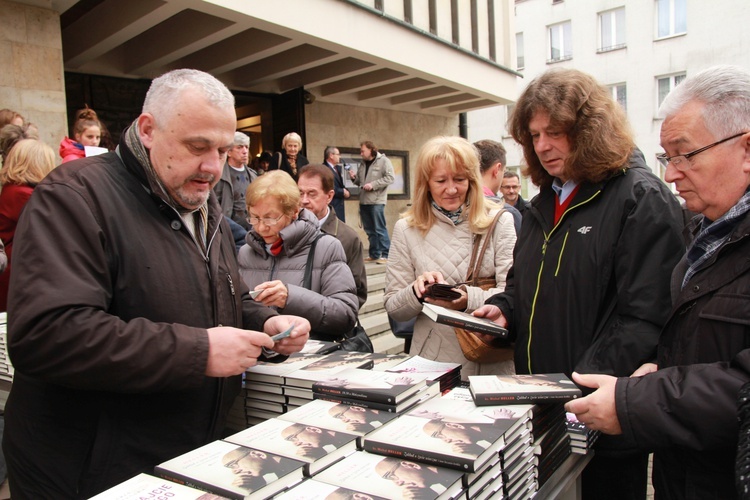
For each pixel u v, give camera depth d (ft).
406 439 3.37
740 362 3.37
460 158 6.93
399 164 31.14
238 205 15.37
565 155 5.16
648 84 56.24
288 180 7.63
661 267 4.68
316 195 9.95
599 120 4.90
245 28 16.49
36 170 9.45
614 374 4.69
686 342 3.93
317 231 7.84
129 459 3.97
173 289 4.09
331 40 18.22
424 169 7.13
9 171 9.38
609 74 58.29
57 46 13.26
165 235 4.13
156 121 3.87
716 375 3.45
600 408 3.77
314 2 17.48
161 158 3.93
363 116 28.71
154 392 3.64
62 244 3.64
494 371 6.96
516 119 5.65
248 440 3.49
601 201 5.12
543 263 5.42
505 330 5.43
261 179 7.59
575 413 3.91
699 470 3.83
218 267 4.54
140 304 3.96
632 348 4.64
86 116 11.97
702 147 3.75
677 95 3.91
